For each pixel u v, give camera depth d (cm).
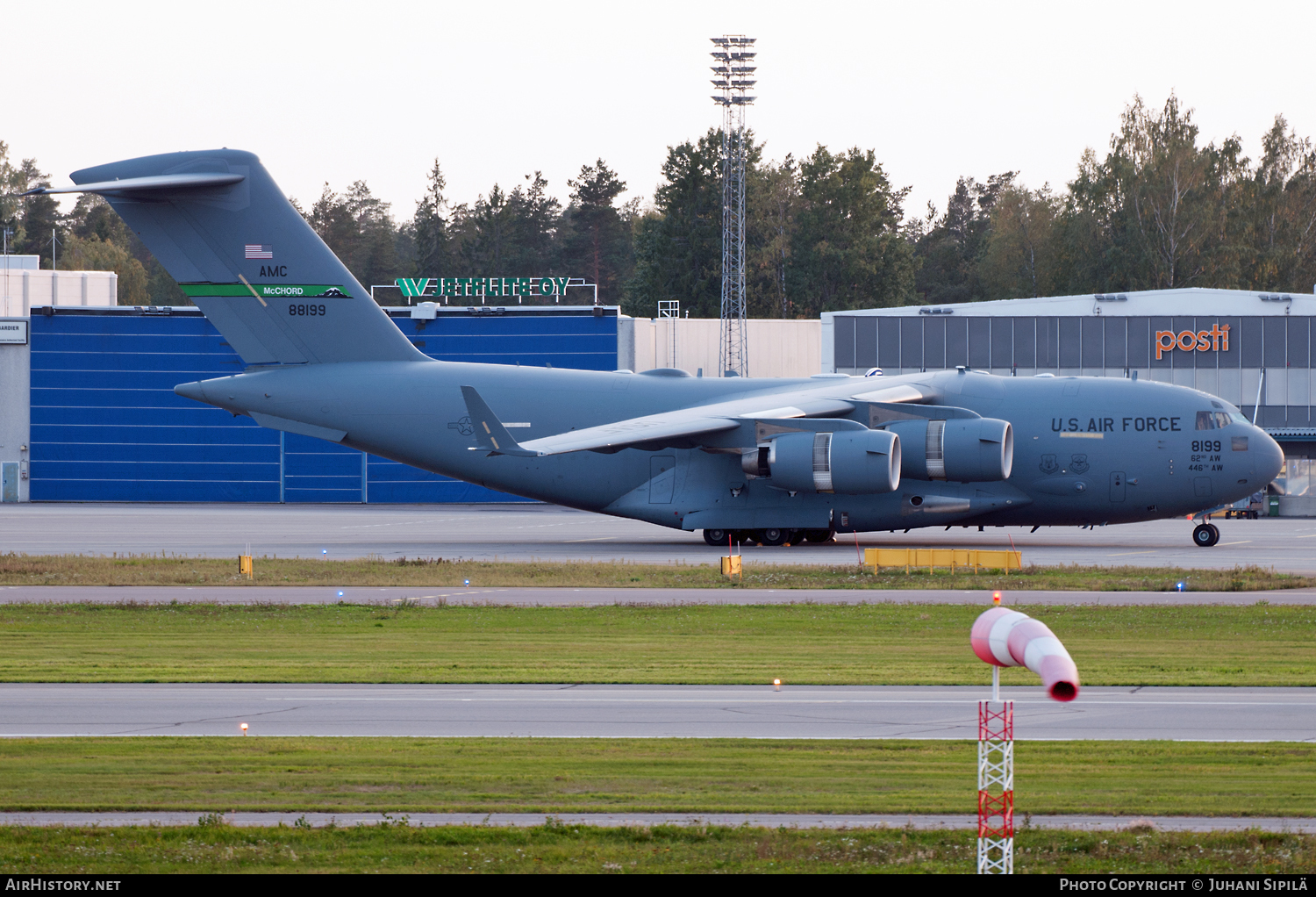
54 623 9231
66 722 5997
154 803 4578
